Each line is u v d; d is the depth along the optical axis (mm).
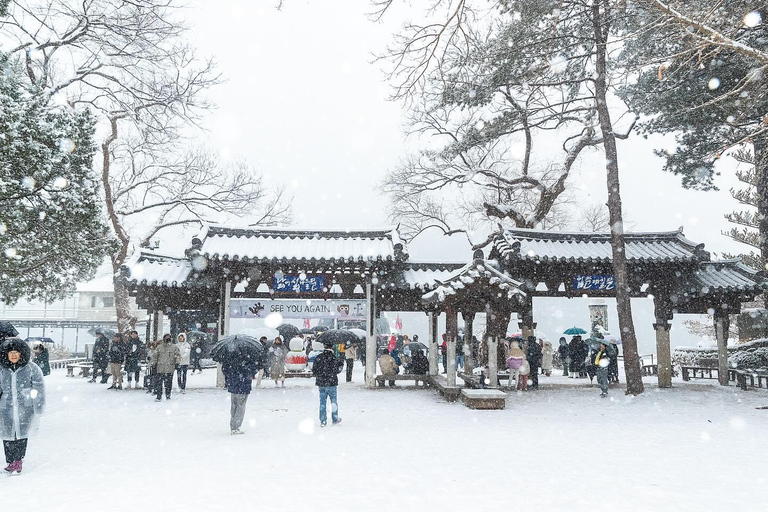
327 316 20297
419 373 20312
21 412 7066
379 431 10555
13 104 11773
